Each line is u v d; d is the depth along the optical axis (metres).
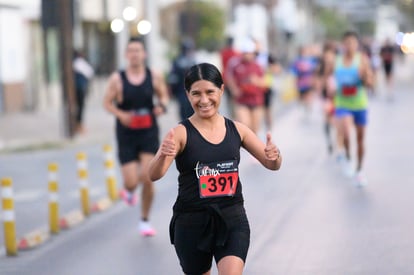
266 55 40.62
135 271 16.89
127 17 52.84
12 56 58.81
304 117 52.69
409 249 17.64
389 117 48.66
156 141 20.14
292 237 19.16
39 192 27.78
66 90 41.84
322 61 37.78
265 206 23.09
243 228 11.41
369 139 38.00
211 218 11.33
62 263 17.95
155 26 63.00
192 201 11.39
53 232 21.19
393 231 19.33
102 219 22.75
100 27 74.81
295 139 39.78
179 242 11.51
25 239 19.81
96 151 38.28
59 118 54.75
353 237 18.91
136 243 19.47
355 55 25.69
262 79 32.22
